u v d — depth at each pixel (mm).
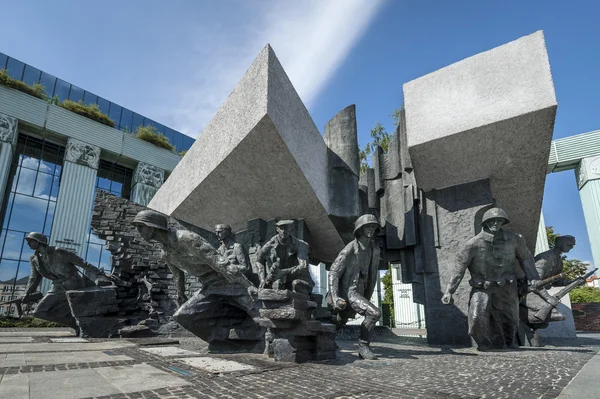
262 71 7703
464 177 9234
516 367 4766
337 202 10031
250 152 8344
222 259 6250
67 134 26516
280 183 9000
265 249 6961
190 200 11008
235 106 8633
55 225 24578
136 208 12500
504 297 6930
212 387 3402
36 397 2898
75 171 26297
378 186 11516
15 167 25359
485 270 6895
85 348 6730
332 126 11211
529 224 10398
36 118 25234
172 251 6508
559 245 9109
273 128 7559
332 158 10547
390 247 10789
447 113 8508
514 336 7281
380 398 3021
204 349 7016
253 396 3057
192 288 11297
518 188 9242
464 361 5484
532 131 7719
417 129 8789
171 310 11109
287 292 5418
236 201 10031
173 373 4125
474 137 8141
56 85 29891
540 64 7617
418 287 9891
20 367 4371
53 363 4750
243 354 6191
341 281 6441
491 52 8305
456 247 9133
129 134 30125
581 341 9789
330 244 10805
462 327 8672
